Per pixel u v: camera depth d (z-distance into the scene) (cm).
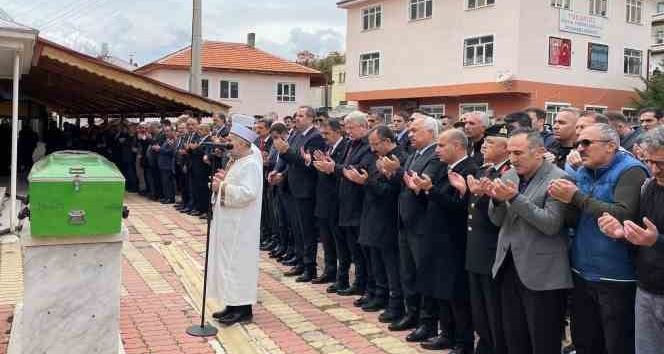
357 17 2959
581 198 335
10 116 2011
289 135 766
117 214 395
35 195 375
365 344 478
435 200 438
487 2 2358
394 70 2773
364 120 569
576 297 361
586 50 2461
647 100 2402
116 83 1335
